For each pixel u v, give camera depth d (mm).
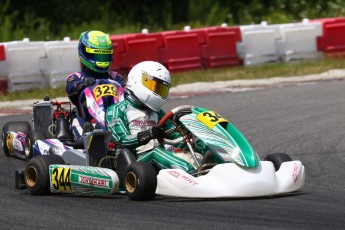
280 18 83500
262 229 17359
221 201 20484
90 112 25688
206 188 20219
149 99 22641
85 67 27484
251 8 87438
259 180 20406
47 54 47156
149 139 21859
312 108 39500
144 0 84000
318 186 23250
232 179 20266
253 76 52250
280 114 37906
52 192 22109
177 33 53094
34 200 21328
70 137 26859
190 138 22078
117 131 22484
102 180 20938
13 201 21234
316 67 55562
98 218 18672
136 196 20625
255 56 56562
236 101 42156
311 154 28953
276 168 21984
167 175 20609
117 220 18406
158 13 82062
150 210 19469
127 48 50594
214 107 40156
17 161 28875
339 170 25969
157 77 22609
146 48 51500
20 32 66500
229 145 20750
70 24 76375
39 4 76625
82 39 27438
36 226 17953
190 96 44438
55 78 47406
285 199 20859
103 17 76938
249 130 34031
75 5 78062
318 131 33500
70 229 17594
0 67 45469
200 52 54250
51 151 25359
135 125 22688
